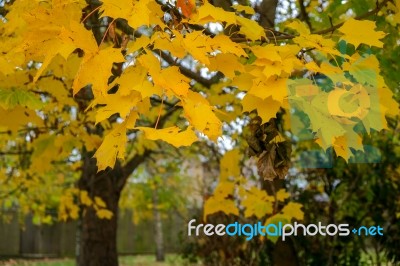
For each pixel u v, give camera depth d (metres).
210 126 1.16
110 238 5.41
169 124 3.99
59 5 1.28
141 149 4.60
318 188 4.78
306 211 4.48
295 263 3.76
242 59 1.96
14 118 1.92
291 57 1.41
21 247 13.55
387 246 4.59
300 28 1.48
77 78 1.18
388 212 4.58
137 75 1.23
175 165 6.58
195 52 1.24
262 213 2.91
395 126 4.12
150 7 1.33
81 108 3.06
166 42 1.25
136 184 8.98
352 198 4.58
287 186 4.73
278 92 1.29
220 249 4.91
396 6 1.89
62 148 3.27
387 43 2.45
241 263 4.81
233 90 3.54
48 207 7.82
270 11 3.05
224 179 3.32
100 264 5.32
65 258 13.54
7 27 1.72
